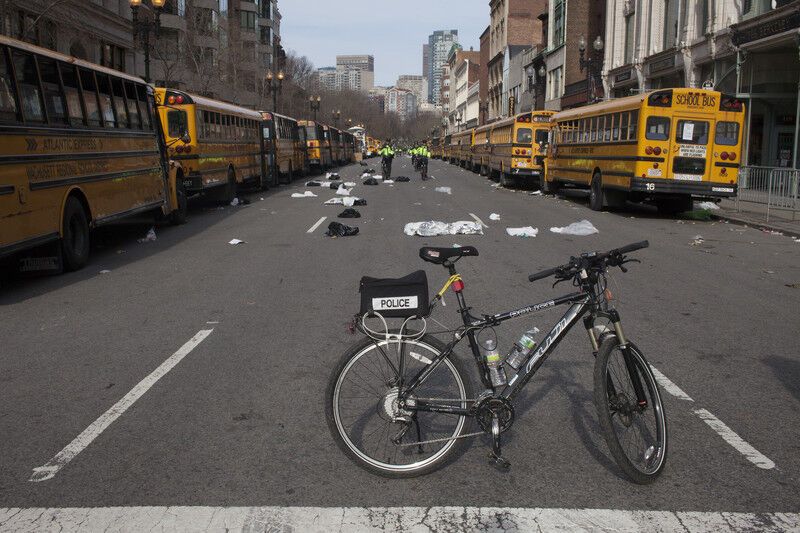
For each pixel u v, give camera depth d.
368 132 158.12
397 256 12.34
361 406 4.23
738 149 18.59
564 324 4.30
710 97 18.42
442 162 90.44
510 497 3.98
